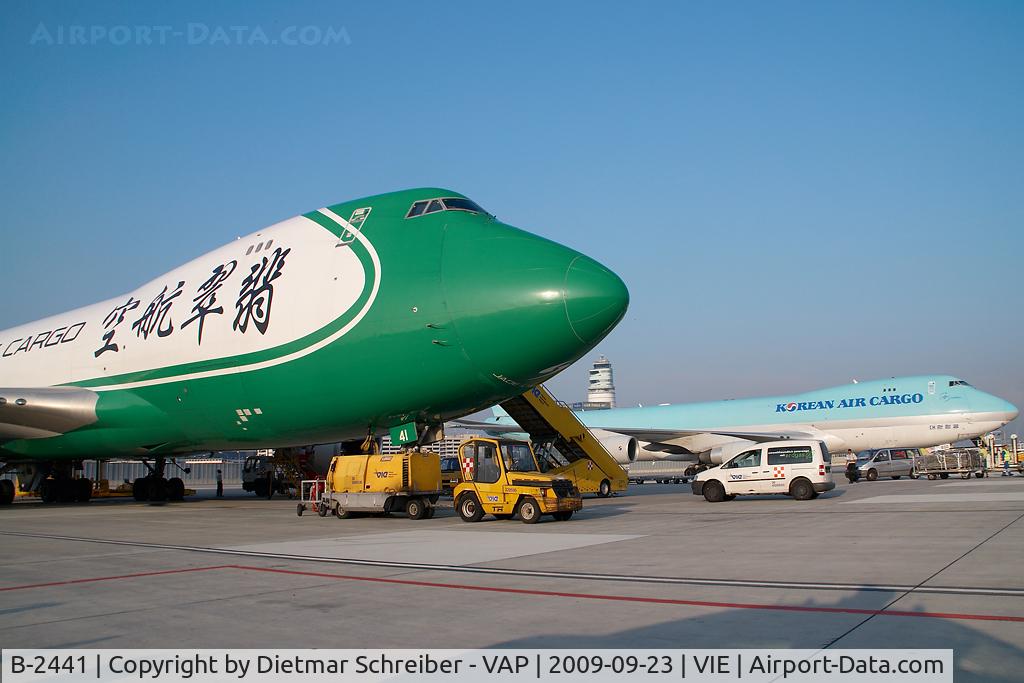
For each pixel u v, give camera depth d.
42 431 26.36
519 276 17.39
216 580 9.61
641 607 7.50
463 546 12.96
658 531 15.15
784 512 19.53
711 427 50.25
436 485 19.75
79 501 32.53
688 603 7.66
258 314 20.62
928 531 13.85
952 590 8.08
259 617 7.34
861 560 10.38
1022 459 51.41
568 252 17.88
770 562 10.38
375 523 18.50
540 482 17.44
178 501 31.91
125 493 37.81
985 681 5.03
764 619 6.88
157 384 23.39
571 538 14.05
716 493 25.17
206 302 22.30
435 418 20.03
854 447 45.97
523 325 17.27
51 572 10.50
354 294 19.05
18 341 31.52
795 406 47.59
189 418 22.91
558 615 7.20
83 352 26.62
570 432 29.03
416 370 18.34
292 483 33.56
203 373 21.95
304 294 19.91
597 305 16.98
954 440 43.69
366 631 6.70
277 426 21.16
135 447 25.53
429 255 18.58
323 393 19.58
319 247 20.47
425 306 18.06
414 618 7.18
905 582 8.61
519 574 9.71
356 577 9.66
